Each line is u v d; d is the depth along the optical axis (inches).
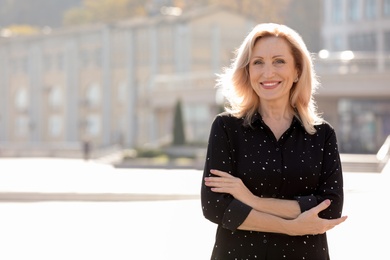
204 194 178.2
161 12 3206.2
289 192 179.3
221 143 180.9
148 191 939.3
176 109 2153.1
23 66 3558.1
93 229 626.8
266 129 180.7
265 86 181.8
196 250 511.2
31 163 2133.4
